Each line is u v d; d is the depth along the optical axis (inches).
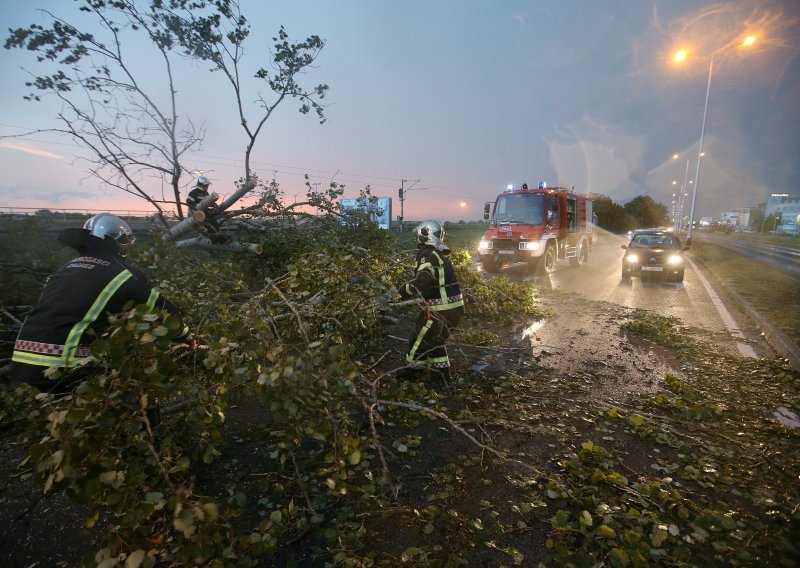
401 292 178.1
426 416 154.6
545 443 139.9
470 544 96.7
